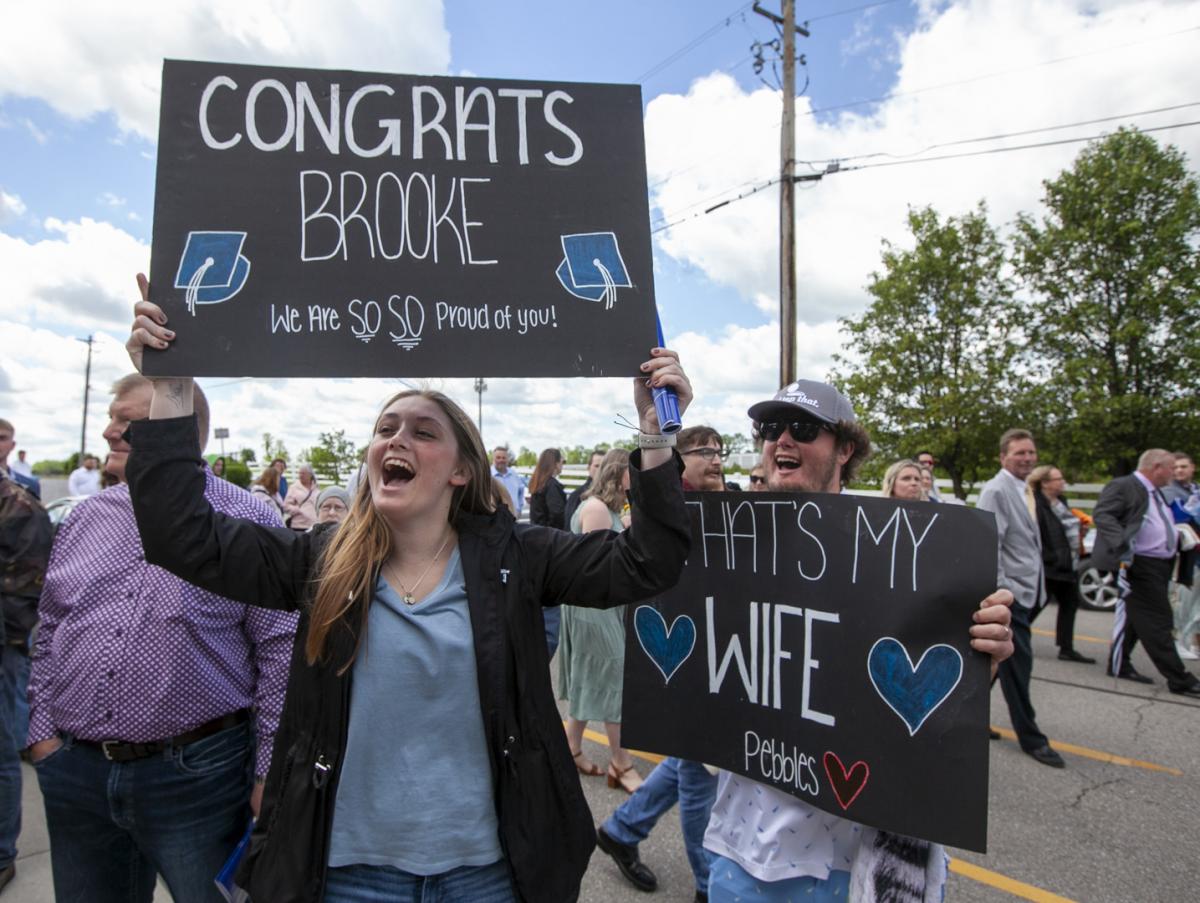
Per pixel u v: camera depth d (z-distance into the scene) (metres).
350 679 1.42
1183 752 4.38
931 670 1.53
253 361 1.52
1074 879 3.02
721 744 1.81
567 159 1.72
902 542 1.60
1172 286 18.16
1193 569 6.57
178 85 1.59
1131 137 18.95
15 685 3.12
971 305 20.05
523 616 1.50
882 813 1.52
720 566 1.88
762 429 1.92
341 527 1.52
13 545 3.24
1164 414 17.83
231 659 1.85
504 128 1.70
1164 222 18.66
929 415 19.66
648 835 3.11
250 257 1.56
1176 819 3.53
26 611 3.26
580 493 6.59
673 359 1.61
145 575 1.78
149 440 1.41
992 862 3.15
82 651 1.76
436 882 1.42
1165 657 5.50
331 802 1.38
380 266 1.61
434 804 1.41
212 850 1.84
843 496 1.70
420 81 1.68
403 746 1.41
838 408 1.85
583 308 1.67
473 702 1.44
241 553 1.45
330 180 1.62
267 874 1.38
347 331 1.58
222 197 1.57
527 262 1.67
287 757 1.43
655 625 1.97
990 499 4.32
